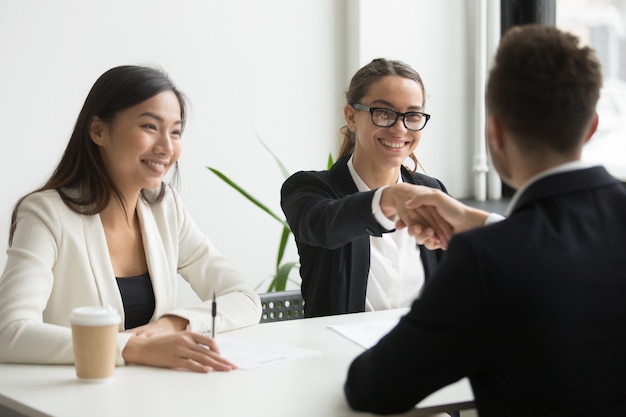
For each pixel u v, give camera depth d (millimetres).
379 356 1577
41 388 1854
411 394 1559
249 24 4336
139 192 2580
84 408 1706
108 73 2469
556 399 1437
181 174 4199
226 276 2684
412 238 2842
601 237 1494
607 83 4164
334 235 2500
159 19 4102
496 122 1571
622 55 4094
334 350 2176
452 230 2232
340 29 4598
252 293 2623
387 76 2773
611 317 1465
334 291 2723
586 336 1449
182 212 2711
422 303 1522
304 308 2852
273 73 4422
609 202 1537
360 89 2814
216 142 4285
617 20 4109
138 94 2406
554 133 1511
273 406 1702
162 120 2443
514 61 1524
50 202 2406
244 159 4363
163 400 1754
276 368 1998
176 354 2012
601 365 1457
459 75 4805
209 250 2738
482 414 1532
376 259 2785
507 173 1604
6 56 3766
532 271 1442
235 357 2098
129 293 2486
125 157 2438
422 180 2980
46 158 3871
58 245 2371
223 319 2453
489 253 1455
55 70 3873
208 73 4242
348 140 3066
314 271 2793
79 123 2479
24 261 2289
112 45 3994
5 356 2090
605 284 1467
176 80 4164
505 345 1455
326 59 4570
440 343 1487
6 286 2242
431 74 4734
